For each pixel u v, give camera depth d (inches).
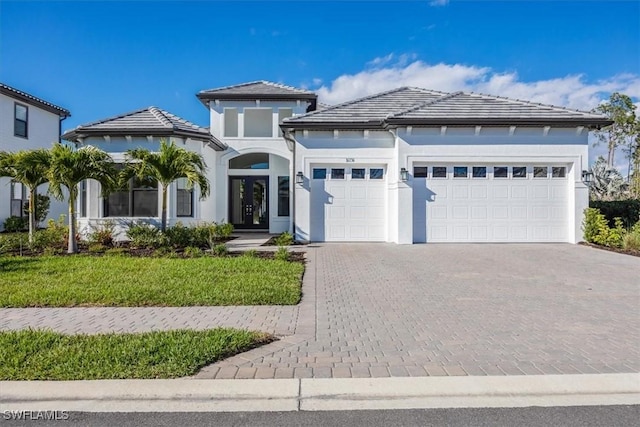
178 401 137.6
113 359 160.9
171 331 193.3
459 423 125.2
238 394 139.7
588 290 290.8
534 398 140.0
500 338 193.2
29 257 410.9
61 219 541.0
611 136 1149.7
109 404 135.4
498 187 553.6
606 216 620.1
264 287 283.6
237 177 763.4
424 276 341.4
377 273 354.0
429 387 144.2
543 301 261.1
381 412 132.0
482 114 546.6
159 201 574.2
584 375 152.8
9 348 169.9
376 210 574.9
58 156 437.1
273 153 732.7
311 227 573.3
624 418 127.9
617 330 204.1
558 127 542.0
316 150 570.6
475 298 269.6
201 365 158.9
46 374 149.3
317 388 143.1
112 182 466.3
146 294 263.1
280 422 126.0
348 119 572.4
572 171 548.1
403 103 625.6
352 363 164.1
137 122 587.2
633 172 954.7
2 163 473.4
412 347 181.6
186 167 481.1
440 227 555.5
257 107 737.0
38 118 844.6
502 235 553.9
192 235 494.3
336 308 245.4
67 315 225.3
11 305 242.2
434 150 547.2
